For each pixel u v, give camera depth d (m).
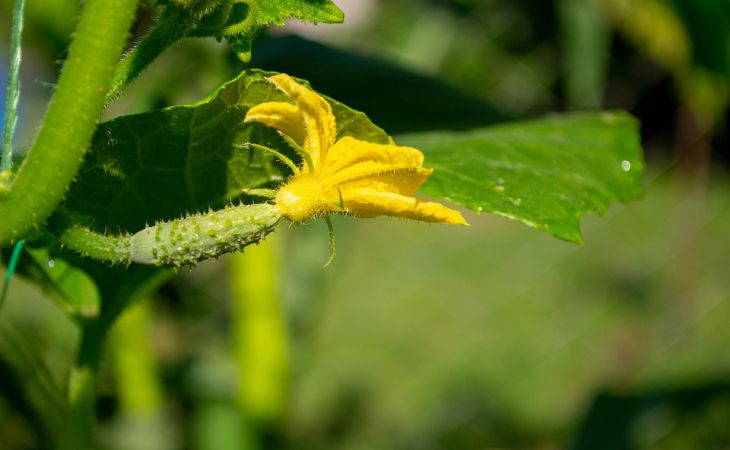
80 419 0.46
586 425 0.72
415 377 1.58
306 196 0.40
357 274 1.76
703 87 0.92
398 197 0.40
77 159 0.39
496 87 1.50
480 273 1.77
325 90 0.55
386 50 1.29
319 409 1.39
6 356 0.52
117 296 0.46
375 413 1.47
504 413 1.51
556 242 1.81
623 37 1.51
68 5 0.62
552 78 1.51
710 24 0.67
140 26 0.50
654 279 1.72
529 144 0.50
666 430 1.05
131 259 0.40
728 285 1.69
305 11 0.41
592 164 0.50
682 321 1.65
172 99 0.67
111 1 0.38
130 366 0.71
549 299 1.71
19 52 0.40
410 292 1.73
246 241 0.40
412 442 1.44
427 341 1.65
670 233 1.76
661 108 1.82
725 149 1.85
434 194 0.46
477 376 1.59
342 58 0.57
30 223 0.39
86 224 0.44
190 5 0.40
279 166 0.44
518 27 1.51
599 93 1.48
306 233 0.91
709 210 1.81
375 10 1.31
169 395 0.77
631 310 1.68
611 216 1.84
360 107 0.55
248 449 0.72
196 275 0.86
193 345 0.83
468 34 1.44
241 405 0.72
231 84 0.41
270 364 0.71
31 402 0.53
